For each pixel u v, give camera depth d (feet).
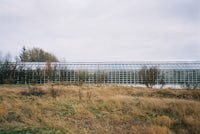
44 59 211.61
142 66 122.93
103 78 119.75
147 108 49.11
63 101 54.24
